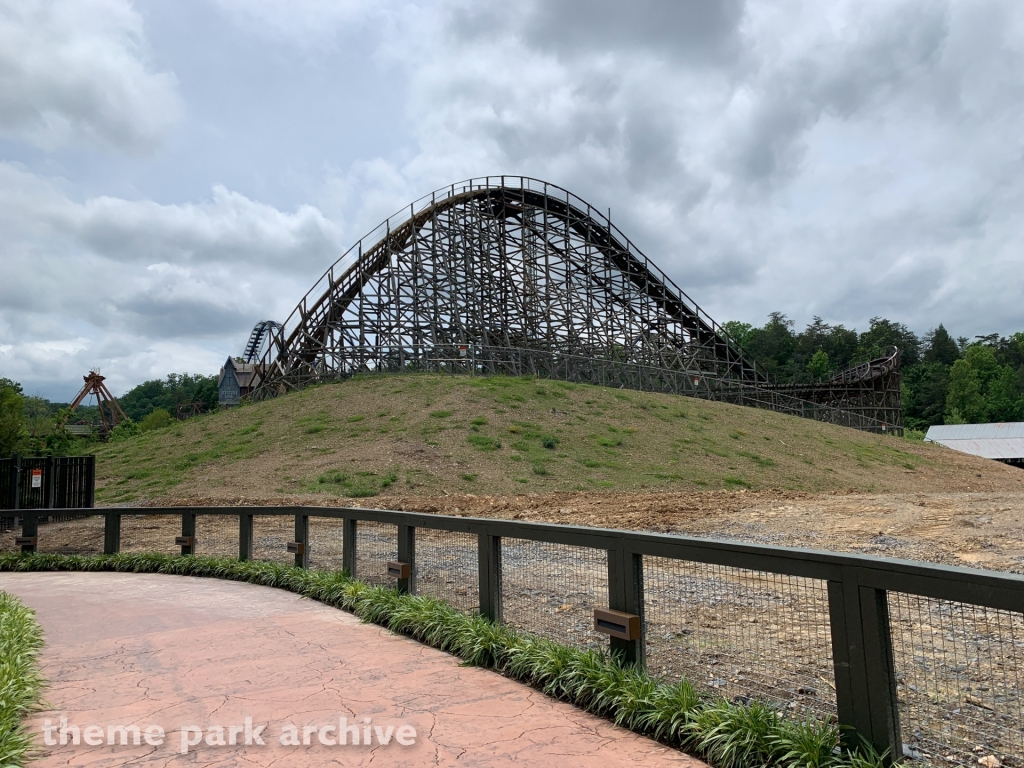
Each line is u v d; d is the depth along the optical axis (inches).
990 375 4067.4
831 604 132.6
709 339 2022.6
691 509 682.2
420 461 986.7
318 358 1612.9
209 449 1159.0
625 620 176.4
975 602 109.3
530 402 1304.1
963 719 128.5
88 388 3388.3
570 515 663.1
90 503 733.9
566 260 1701.5
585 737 158.1
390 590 292.2
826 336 5167.3
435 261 1572.3
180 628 283.3
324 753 151.5
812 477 1127.6
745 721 140.9
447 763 144.3
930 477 1275.8
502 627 225.8
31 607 339.9
